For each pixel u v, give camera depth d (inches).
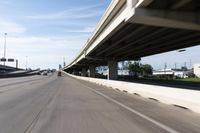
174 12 853.8
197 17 864.9
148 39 1472.7
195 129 366.9
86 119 442.0
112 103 696.4
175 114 508.4
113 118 454.6
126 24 1118.4
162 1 787.4
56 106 619.2
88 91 1170.0
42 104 659.4
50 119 440.1
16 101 731.4
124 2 992.2
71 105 640.4
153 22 877.2
